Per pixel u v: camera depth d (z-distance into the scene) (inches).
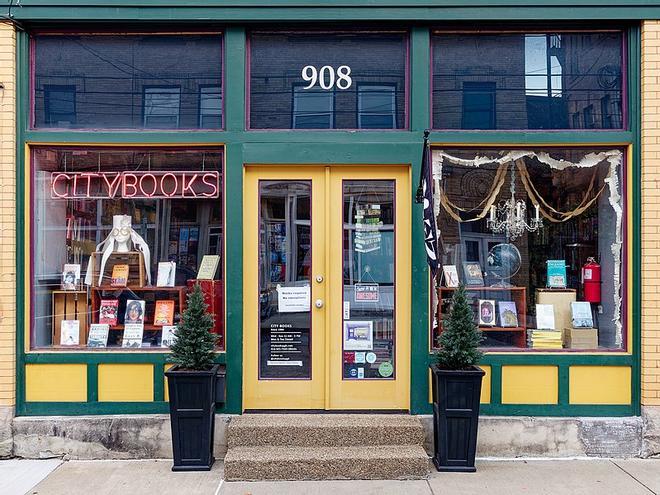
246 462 190.1
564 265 224.2
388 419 208.5
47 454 209.9
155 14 213.8
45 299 221.8
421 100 216.8
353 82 222.2
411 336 214.1
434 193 221.3
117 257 226.8
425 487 184.7
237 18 213.9
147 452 210.2
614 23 217.9
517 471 198.2
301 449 199.6
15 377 212.7
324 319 219.6
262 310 220.7
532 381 213.9
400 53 222.8
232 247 214.8
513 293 225.0
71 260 226.4
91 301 225.1
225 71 218.2
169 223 222.7
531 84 222.4
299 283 221.0
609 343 220.4
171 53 223.3
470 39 223.0
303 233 221.1
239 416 210.8
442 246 222.1
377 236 221.1
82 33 222.1
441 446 196.4
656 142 212.7
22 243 215.2
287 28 220.4
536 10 213.6
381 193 221.5
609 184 221.6
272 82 222.1
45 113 221.8
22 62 217.2
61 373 213.9
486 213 223.1
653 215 212.1
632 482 189.3
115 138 217.3
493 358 213.3
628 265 215.9
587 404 213.5
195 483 188.4
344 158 215.6
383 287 220.7
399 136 216.4
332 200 220.8
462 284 203.2
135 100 222.7
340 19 214.2
